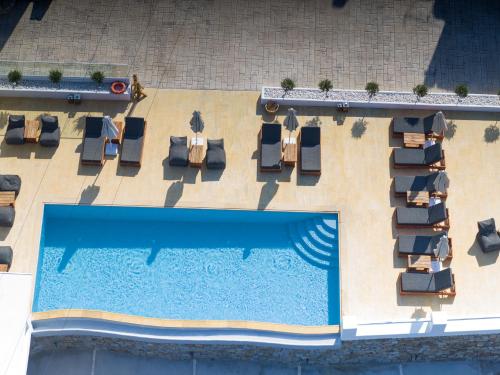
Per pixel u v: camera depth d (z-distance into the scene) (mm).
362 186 25375
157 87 27078
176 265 24672
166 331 22688
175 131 26203
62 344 23906
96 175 25297
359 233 24641
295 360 24062
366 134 26266
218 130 26250
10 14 28391
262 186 25344
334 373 24312
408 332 22312
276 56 27891
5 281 22188
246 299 24141
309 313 23922
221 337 22609
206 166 25531
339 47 28109
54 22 28328
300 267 24688
